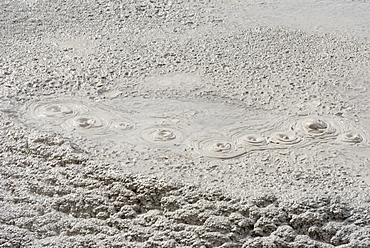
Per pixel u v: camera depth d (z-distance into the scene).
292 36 5.42
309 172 3.05
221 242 2.53
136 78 4.44
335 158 3.23
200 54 4.95
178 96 4.12
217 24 5.80
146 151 3.30
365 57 4.86
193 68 4.64
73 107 3.91
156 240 2.56
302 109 3.89
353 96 4.09
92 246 2.54
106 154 3.25
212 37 5.39
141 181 2.89
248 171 3.06
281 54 4.94
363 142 3.43
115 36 5.42
